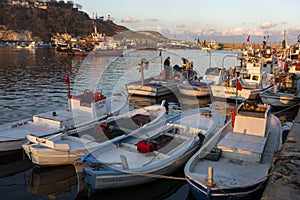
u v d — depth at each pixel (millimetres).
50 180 7707
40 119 9891
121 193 6906
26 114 14281
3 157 8508
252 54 28000
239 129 8125
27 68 34500
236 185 5668
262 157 7281
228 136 7832
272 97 15570
